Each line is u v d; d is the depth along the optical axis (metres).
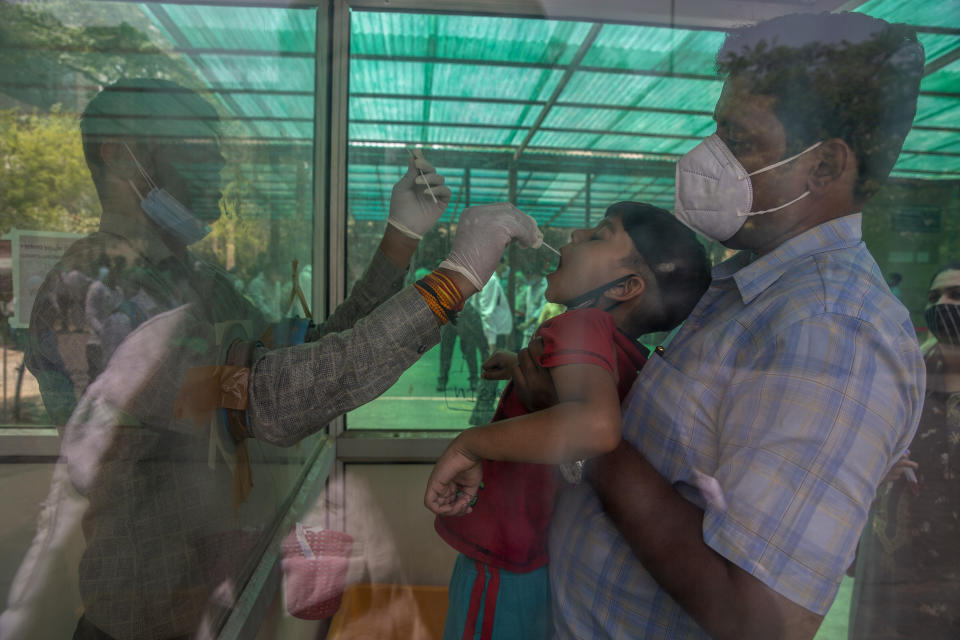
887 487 0.66
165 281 0.47
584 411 0.43
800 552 0.34
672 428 0.44
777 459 0.35
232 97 0.75
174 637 0.48
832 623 0.65
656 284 0.51
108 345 0.38
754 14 0.59
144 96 0.44
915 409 0.39
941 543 0.62
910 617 0.60
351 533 0.83
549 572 0.54
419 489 1.38
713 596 0.37
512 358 0.70
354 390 0.52
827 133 0.40
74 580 0.35
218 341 0.57
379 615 0.70
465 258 0.56
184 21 0.55
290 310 1.14
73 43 0.35
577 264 0.54
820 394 0.35
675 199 0.47
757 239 0.46
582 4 0.84
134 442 0.41
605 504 0.44
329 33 1.34
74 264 0.35
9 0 0.29
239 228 0.80
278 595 0.71
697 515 0.40
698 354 0.45
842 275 0.40
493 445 0.47
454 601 0.56
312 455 1.29
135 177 0.43
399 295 0.55
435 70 1.36
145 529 0.43
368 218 1.58
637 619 0.45
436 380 1.50
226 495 0.61
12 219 0.30
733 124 0.43
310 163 1.34
